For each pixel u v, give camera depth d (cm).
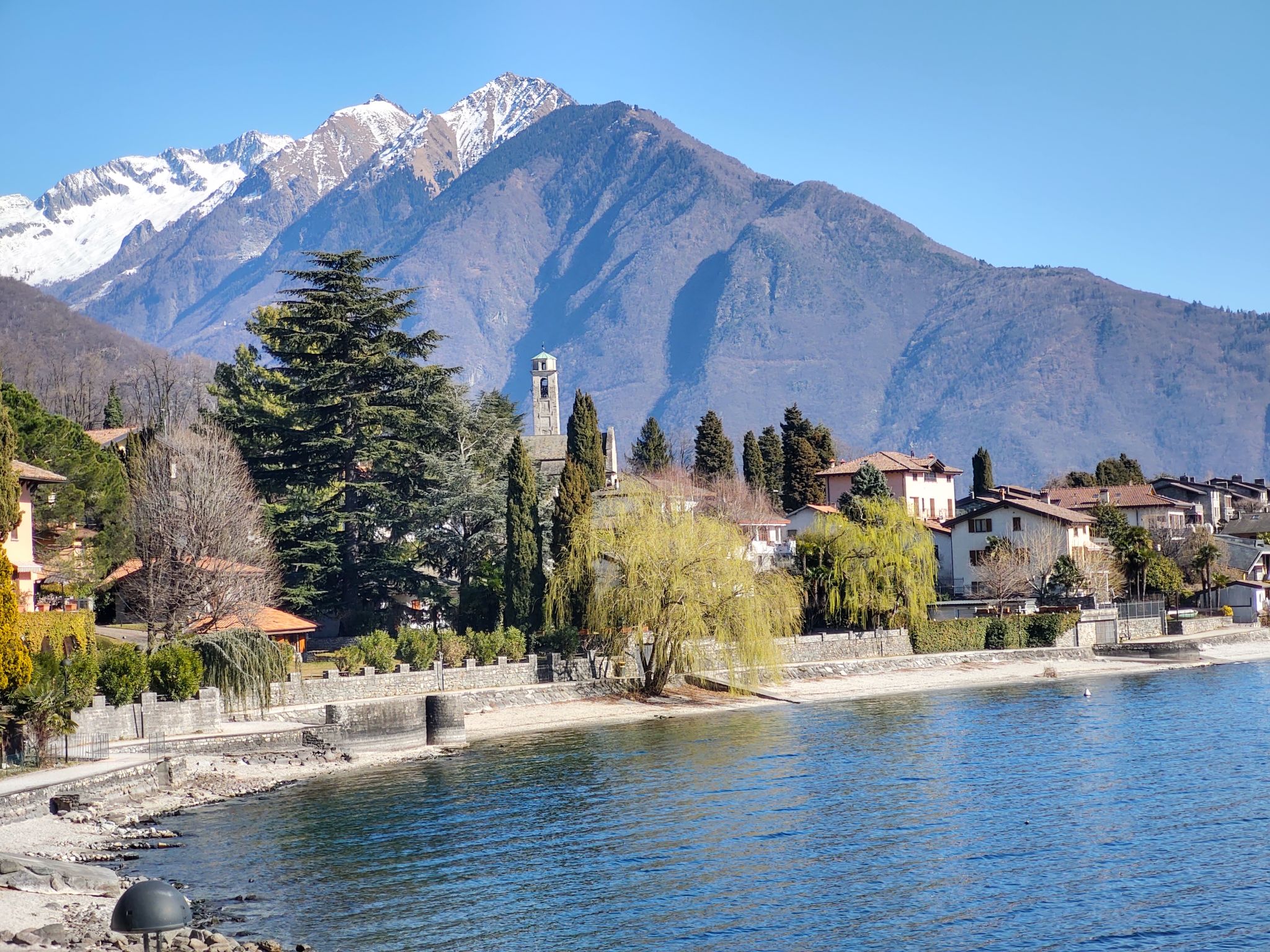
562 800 5469
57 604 7106
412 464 9781
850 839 4722
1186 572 13838
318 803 5450
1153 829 4769
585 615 8562
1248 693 8719
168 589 7338
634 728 7594
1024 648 10975
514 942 3644
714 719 7950
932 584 10569
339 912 3894
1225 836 4650
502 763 6444
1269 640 12725
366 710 6788
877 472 13275
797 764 6241
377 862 4462
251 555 8262
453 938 3678
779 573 8906
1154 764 6044
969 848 4572
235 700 6850
